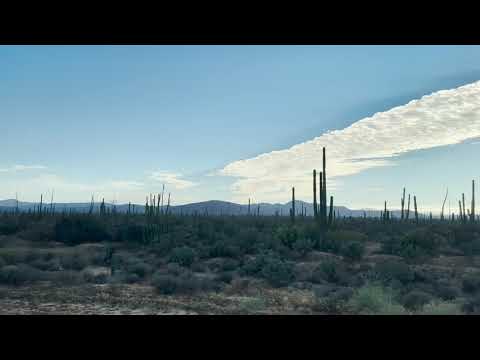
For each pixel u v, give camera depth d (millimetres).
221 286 20188
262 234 40719
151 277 23172
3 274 20516
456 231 44688
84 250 34969
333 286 20578
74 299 16562
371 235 48375
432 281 21984
